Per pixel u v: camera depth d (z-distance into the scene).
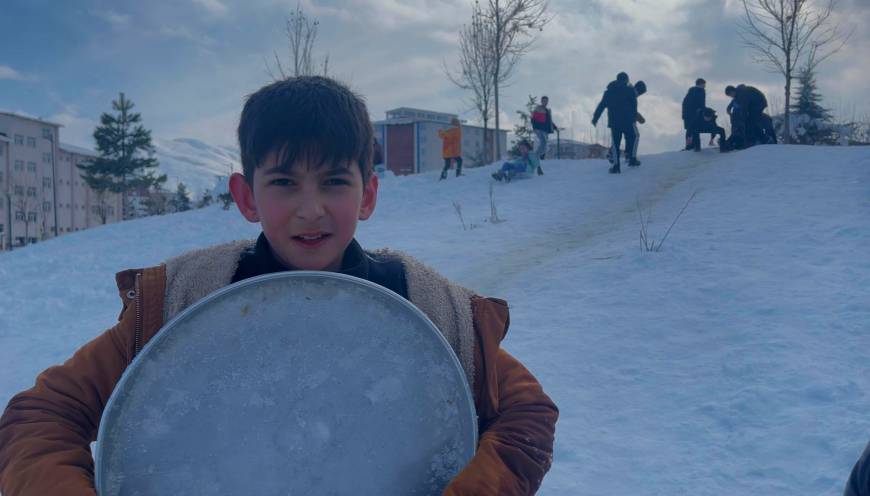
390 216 15.03
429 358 1.28
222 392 1.20
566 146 49.06
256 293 1.23
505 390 1.43
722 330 5.68
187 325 1.20
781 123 31.42
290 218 1.31
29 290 10.42
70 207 86.88
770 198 11.12
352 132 1.32
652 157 18.41
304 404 1.23
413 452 1.26
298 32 24.58
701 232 9.23
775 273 7.01
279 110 1.30
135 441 1.16
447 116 85.00
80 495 1.14
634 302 6.58
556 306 6.76
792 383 4.56
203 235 15.86
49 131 81.50
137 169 66.00
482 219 13.19
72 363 1.32
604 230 10.79
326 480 1.22
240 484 1.19
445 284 1.46
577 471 3.70
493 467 1.26
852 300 5.98
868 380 4.53
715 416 4.24
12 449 1.20
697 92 18.95
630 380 4.90
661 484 3.53
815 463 3.63
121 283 1.38
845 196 10.48
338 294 1.26
